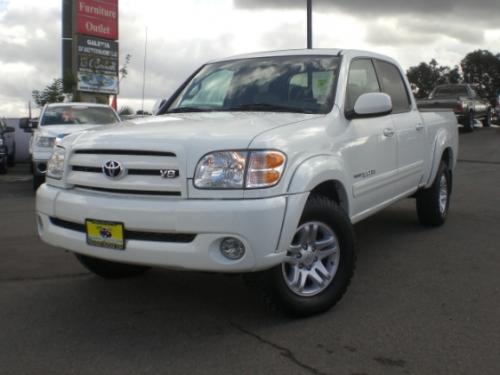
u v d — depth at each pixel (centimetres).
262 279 371
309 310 392
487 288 459
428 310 411
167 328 387
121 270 491
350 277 414
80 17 2319
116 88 2472
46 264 545
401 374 316
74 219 385
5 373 324
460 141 1892
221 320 399
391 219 737
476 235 641
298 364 329
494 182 1061
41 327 391
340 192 431
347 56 500
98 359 341
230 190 347
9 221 769
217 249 348
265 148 354
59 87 2347
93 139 392
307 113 443
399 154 545
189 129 378
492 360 331
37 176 1070
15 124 1978
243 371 322
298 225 377
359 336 366
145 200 361
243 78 509
